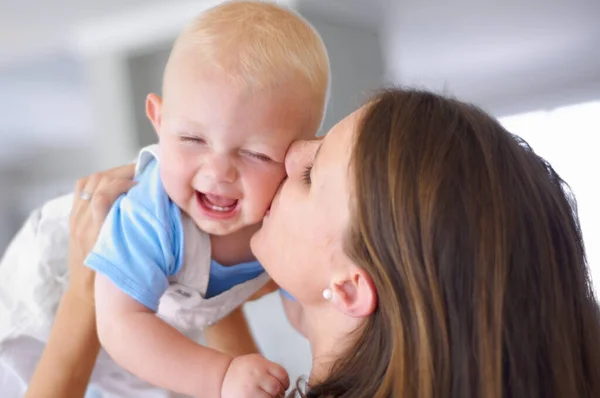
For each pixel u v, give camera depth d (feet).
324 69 2.87
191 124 2.66
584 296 2.40
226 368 2.67
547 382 2.18
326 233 2.45
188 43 2.72
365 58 11.10
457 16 12.24
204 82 2.62
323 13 10.15
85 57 14.16
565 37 14.99
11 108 18.43
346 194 2.37
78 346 3.23
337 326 2.61
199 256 2.98
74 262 3.35
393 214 2.18
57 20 12.81
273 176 2.78
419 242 2.14
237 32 2.67
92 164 21.65
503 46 15.37
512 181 2.23
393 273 2.21
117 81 13.80
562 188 2.49
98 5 11.96
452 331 2.12
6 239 22.24
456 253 2.11
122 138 13.92
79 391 3.24
